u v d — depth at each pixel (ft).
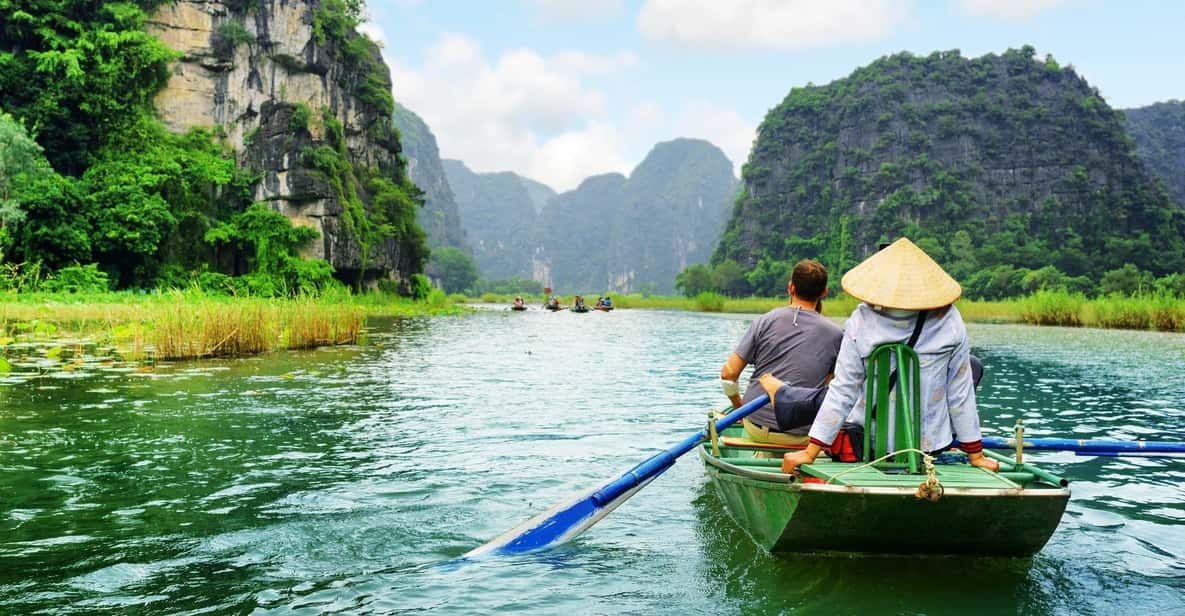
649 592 9.95
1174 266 428.56
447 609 9.31
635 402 27.55
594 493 12.25
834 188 528.63
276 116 150.92
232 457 17.51
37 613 8.94
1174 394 29.81
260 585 9.99
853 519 10.23
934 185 479.41
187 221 136.98
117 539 11.75
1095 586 10.13
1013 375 36.73
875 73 542.98
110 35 134.41
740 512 12.53
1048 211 468.34
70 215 113.09
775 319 13.88
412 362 41.70
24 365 34.45
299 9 156.15
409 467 16.85
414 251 202.39
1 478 15.38
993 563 10.92
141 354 39.65
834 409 11.24
